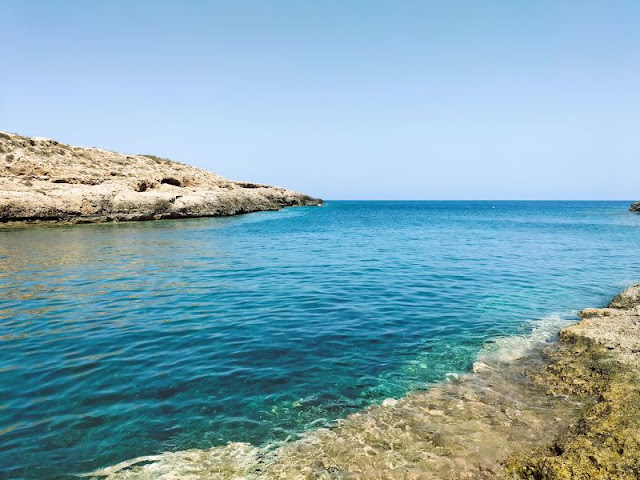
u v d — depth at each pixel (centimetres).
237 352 958
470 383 823
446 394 776
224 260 2278
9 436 614
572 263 2325
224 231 4056
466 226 5428
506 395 771
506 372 877
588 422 627
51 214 4462
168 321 1178
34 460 565
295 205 11738
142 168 7594
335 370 873
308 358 934
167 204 5597
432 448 608
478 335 1109
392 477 547
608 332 1018
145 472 554
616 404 656
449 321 1230
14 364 868
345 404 736
